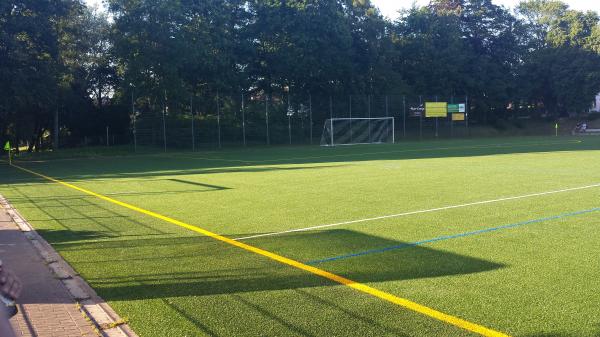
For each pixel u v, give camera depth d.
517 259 6.59
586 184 13.83
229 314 4.94
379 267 6.40
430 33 63.94
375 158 27.23
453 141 49.53
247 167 23.56
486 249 7.12
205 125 46.16
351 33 58.81
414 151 33.19
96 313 5.07
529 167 19.33
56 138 46.47
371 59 59.22
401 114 56.78
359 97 54.97
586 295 5.20
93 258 7.25
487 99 67.81
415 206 10.87
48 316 5.01
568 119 71.25
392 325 4.55
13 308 1.77
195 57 45.69
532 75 68.94
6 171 26.11
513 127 69.06
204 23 47.88
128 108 48.47
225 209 11.27
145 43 44.00
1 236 8.88
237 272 6.38
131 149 42.97
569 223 8.73
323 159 27.83
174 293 5.63
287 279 6.03
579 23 67.69
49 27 39.09
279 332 4.46
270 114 49.97
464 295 5.28
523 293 5.29
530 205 10.60
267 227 9.14
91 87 53.22
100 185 17.47
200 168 24.00
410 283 5.73
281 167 22.89
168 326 4.68
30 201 13.57
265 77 55.62
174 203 12.44
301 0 53.84
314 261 6.78
